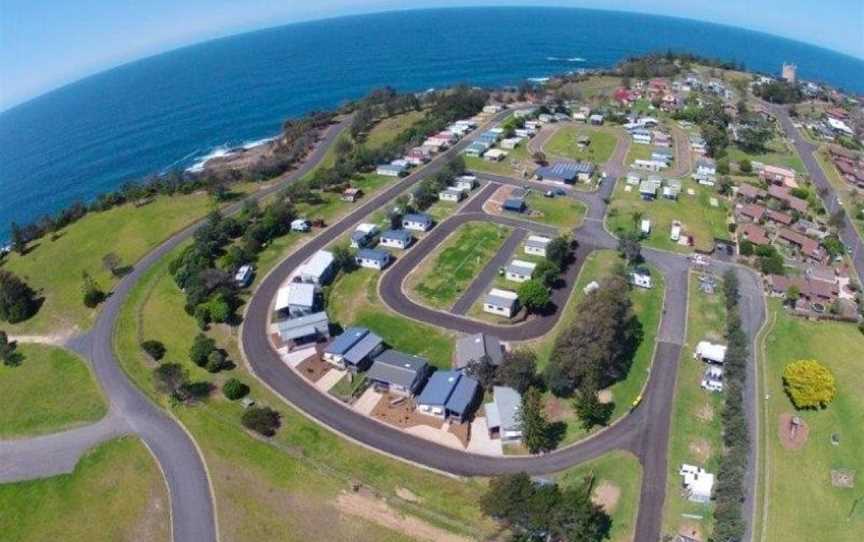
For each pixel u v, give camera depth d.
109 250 136.50
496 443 80.12
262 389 90.12
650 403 88.69
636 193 160.75
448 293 113.75
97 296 116.12
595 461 77.81
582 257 127.69
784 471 78.56
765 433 84.50
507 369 87.06
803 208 155.75
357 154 180.25
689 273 123.94
